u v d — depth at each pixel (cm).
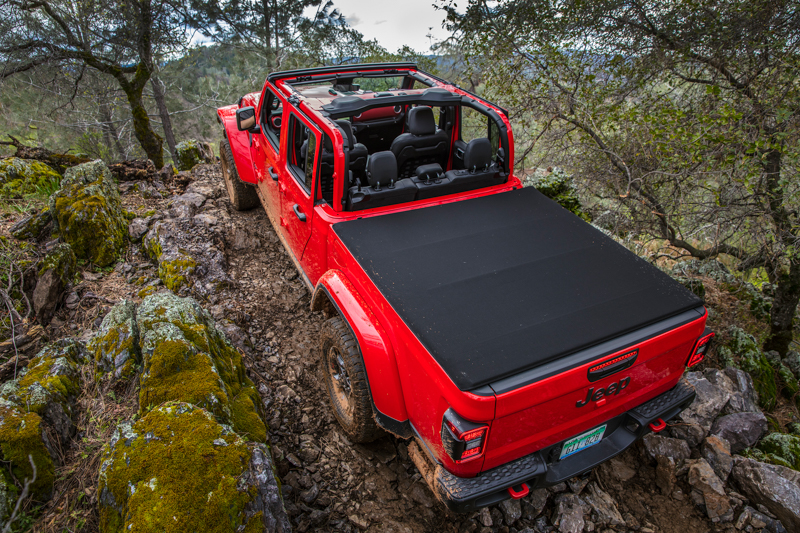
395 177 342
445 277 271
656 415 264
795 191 490
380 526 269
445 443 209
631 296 261
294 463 299
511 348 220
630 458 324
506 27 783
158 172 685
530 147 837
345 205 337
